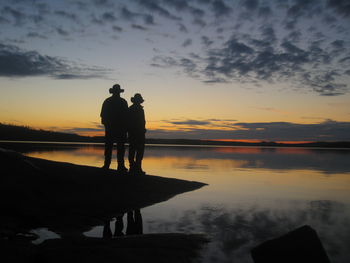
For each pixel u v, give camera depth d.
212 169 14.35
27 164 7.42
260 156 25.64
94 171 8.82
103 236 4.56
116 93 9.13
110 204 6.48
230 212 6.18
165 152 30.27
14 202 5.70
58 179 7.37
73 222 5.20
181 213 6.07
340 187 9.40
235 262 3.58
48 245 3.84
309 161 20.45
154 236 4.34
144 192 7.73
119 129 9.11
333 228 5.06
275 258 2.38
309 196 7.94
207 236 4.55
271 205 6.85
